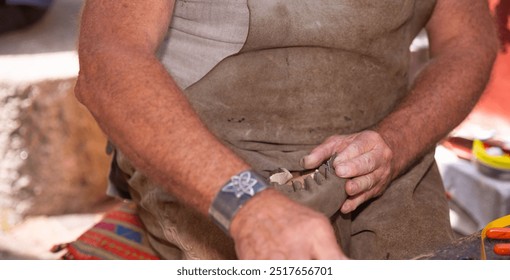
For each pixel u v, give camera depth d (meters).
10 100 2.71
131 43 1.12
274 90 1.29
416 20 1.47
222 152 1.00
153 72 1.08
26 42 2.97
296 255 0.88
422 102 1.38
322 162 1.23
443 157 2.04
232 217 0.95
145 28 1.14
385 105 1.40
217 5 1.24
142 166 1.04
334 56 1.30
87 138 2.79
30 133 2.75
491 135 2.01
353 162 1.17
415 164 1.42
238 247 0.93
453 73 1.43
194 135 1.01
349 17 1.28
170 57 1.29
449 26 1.52
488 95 2.04
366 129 1.38
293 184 1.15
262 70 1.28
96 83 1.08
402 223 1.35
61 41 2.99
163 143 1.01
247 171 0.97
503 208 1.90
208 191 0.97
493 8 1.99
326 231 0.90
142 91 1.05
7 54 2.88
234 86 1.28
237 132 1.30
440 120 1.37
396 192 1.37
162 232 1.40
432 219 1.38
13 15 3.04
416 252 1.34
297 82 1.29
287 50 1.28
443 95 1.40
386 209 1.35
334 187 1.15
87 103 1.10
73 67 2.78
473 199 1.96
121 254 1.50
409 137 1.32
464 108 1.41
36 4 3.07
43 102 2.72
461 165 1.99
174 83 1.08
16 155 2.76
